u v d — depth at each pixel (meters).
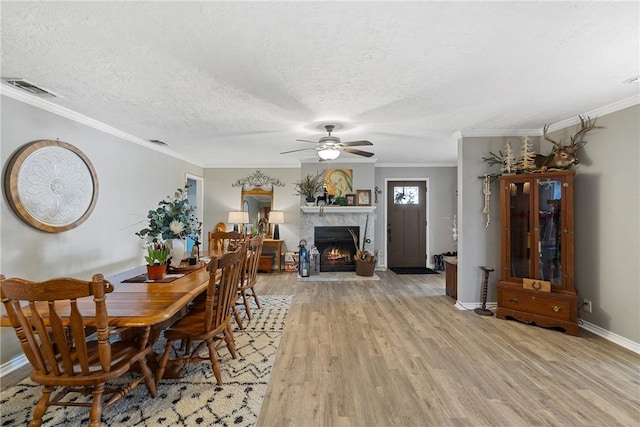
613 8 1.49
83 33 1.70
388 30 1.69
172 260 2.92
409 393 2.11
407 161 6.45
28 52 1.90
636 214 2.76
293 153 5.51
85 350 1.55
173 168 5.37
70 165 3.01
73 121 3.11
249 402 2.00
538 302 3.31
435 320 3.54
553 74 2.25
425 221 6.86
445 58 2.00
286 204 6.71
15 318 1.50
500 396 2.07
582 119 3.17
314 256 6.07
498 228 3.94
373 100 2.77
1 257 2.41
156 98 2.70
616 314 2.93
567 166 3.32
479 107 2.97
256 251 3.82
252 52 1.92
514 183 3.59
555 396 2.07
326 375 2.34
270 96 2.66
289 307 4.02
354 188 6.24
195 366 2.47
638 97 2.67
